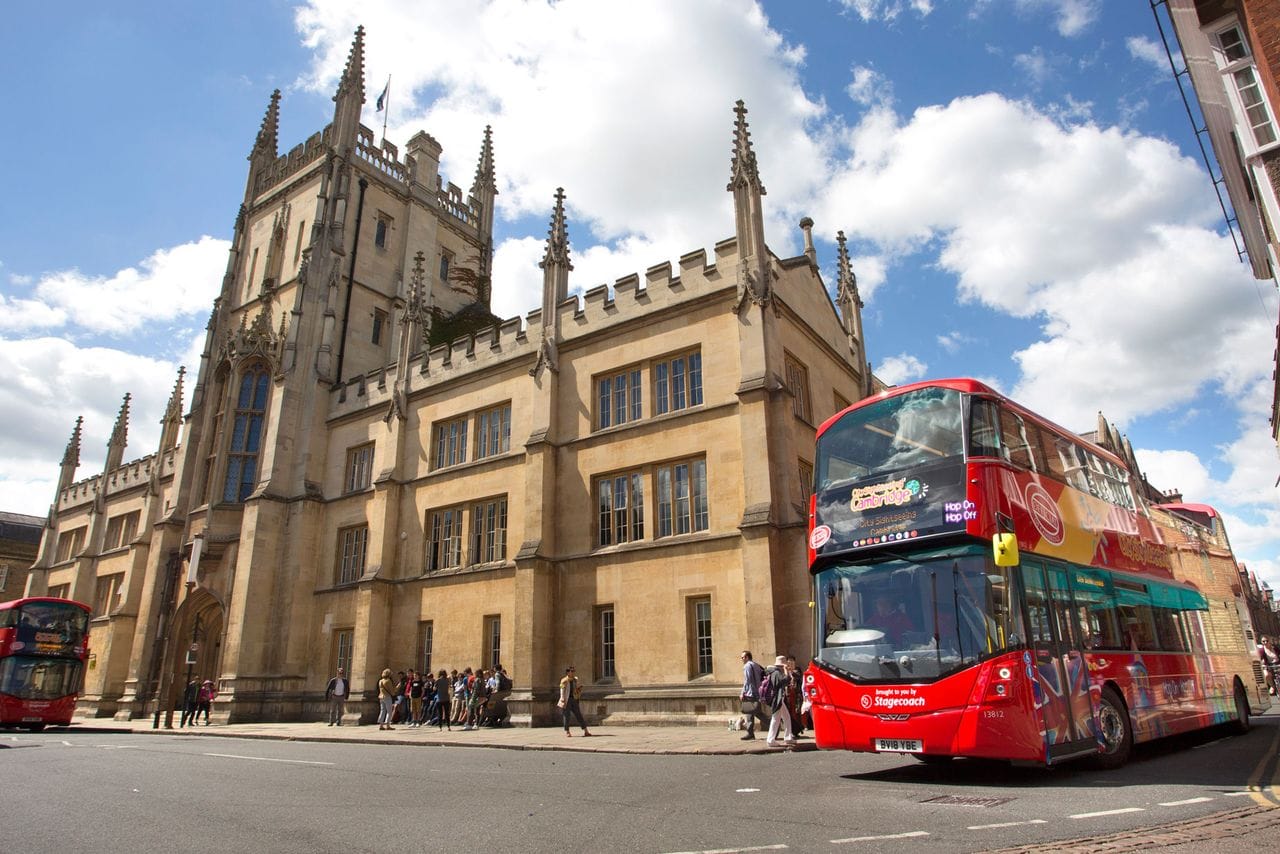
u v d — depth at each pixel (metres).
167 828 7.72
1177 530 17.77
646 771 12.41
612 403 26.58
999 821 7.67
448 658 27.83
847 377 31.14
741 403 22.69
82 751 17.58
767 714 19.05
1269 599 90.38
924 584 10.88
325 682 31.52
